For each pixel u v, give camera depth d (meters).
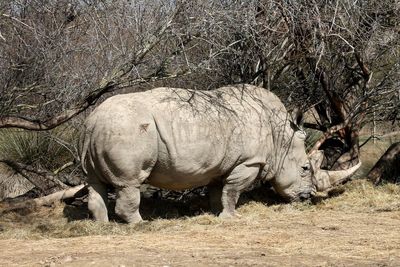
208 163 15.56
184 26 16.92
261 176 16.70
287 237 13.52
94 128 14.92
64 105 17.39
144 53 16.94
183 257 11.77
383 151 23.02
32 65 16.36
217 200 16.64
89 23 17.00
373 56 19.00
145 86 19.05
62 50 16.44
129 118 14.78
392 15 18.64
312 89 20.12
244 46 18.67
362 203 17.11
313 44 18.05
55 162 20.36
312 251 12.30
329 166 20.09
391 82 19.17
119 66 17.03
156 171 15.32
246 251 12.32
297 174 17.16
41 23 16.33
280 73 19.78
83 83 17.06
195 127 15.30
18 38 16.12
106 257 11.73
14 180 20.27
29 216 16.58
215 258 11.70
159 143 15.05
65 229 14.86
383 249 12.42
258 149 16.19
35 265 11.35
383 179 19.61
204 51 18.39
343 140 20.30
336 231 14.03
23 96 17.47
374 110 19.64
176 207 17.59
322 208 16.77
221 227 14.74
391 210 16.23
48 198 17.33
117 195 15.05
